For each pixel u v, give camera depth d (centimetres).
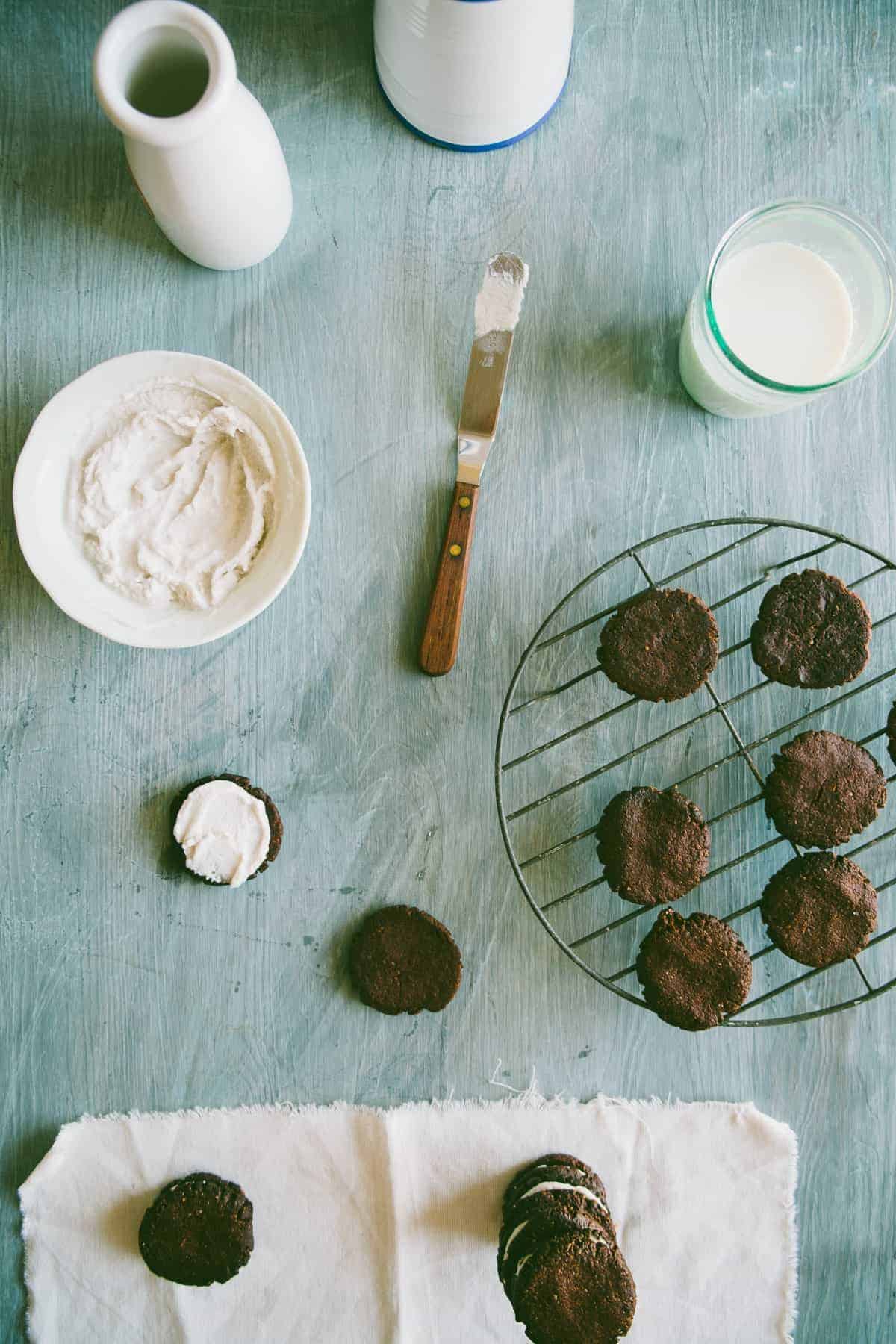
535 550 72
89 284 71
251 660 71
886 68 72
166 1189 70
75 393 66
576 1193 68
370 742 71
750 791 72
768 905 69
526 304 72
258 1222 71
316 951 71
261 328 71
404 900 71
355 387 71
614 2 72
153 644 67
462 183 72
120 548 67
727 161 72
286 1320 71
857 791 68
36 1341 70
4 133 70
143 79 62
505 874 71
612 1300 65
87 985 71
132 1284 70
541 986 71
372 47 71
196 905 71
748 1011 72
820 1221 72
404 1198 71
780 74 72
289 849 71
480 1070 71
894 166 72
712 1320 71
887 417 72
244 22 71
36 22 70
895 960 72
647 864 67
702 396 70
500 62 64
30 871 71
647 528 72
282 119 71
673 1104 71
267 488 67
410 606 71
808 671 68
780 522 67
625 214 72
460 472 70
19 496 65
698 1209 71
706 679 68
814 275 68
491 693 71
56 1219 70
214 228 65
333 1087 71
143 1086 71
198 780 71
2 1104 71
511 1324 71
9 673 70
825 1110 72
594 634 71
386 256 71
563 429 72
